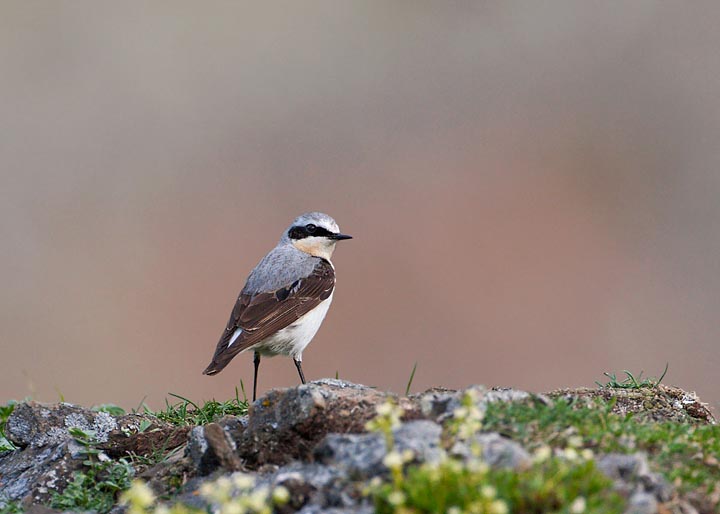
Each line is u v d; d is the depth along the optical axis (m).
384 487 5.83
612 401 7.73
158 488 7.67
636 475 6.16
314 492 6.37
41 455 8.63
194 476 7.65
